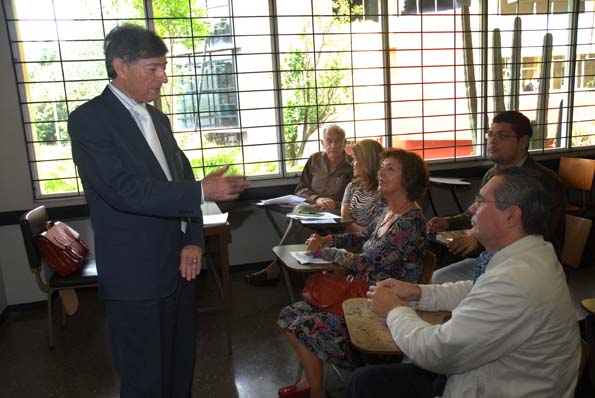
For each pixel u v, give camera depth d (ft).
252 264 13.47
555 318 3.63
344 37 13.17
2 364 9.00
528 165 7.47
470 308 3.80
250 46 12.59
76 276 9.37
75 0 11.27
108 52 5.04
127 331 5.29
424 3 13.58
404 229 6.39
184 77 12.24
